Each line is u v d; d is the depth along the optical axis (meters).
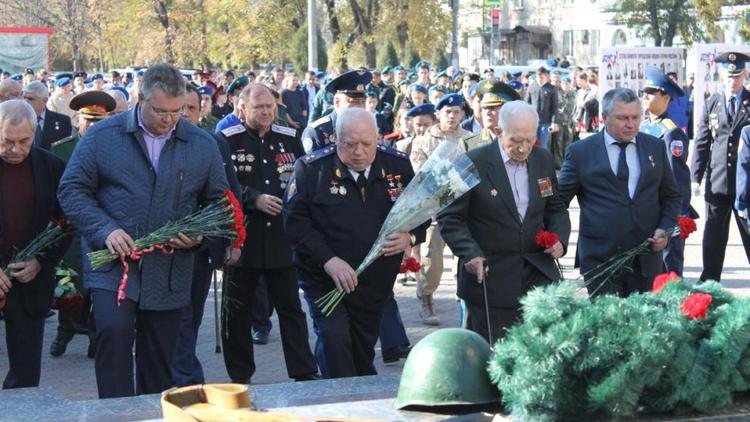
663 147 7.44
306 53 52.50
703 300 4.21
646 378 4.09
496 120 8.07
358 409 4.46
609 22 66.50
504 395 4.20
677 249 10.18
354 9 48.78
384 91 22.75
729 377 4.30
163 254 6.09
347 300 6.59
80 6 57.88
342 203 6.50
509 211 6.56
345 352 6.51
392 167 6.66
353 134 6.43
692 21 48.38
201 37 54.78
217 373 8.58
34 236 6.57
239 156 7.89
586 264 7.38
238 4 50.34
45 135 11.82
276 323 10.55
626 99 7.29
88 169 5.98
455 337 4.43
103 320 5.95
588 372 4.08
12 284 6.54
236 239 6.11
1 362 9.10
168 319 6.23
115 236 5.82
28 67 44.78
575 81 30.20
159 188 6.01
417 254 10.46
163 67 5.95
